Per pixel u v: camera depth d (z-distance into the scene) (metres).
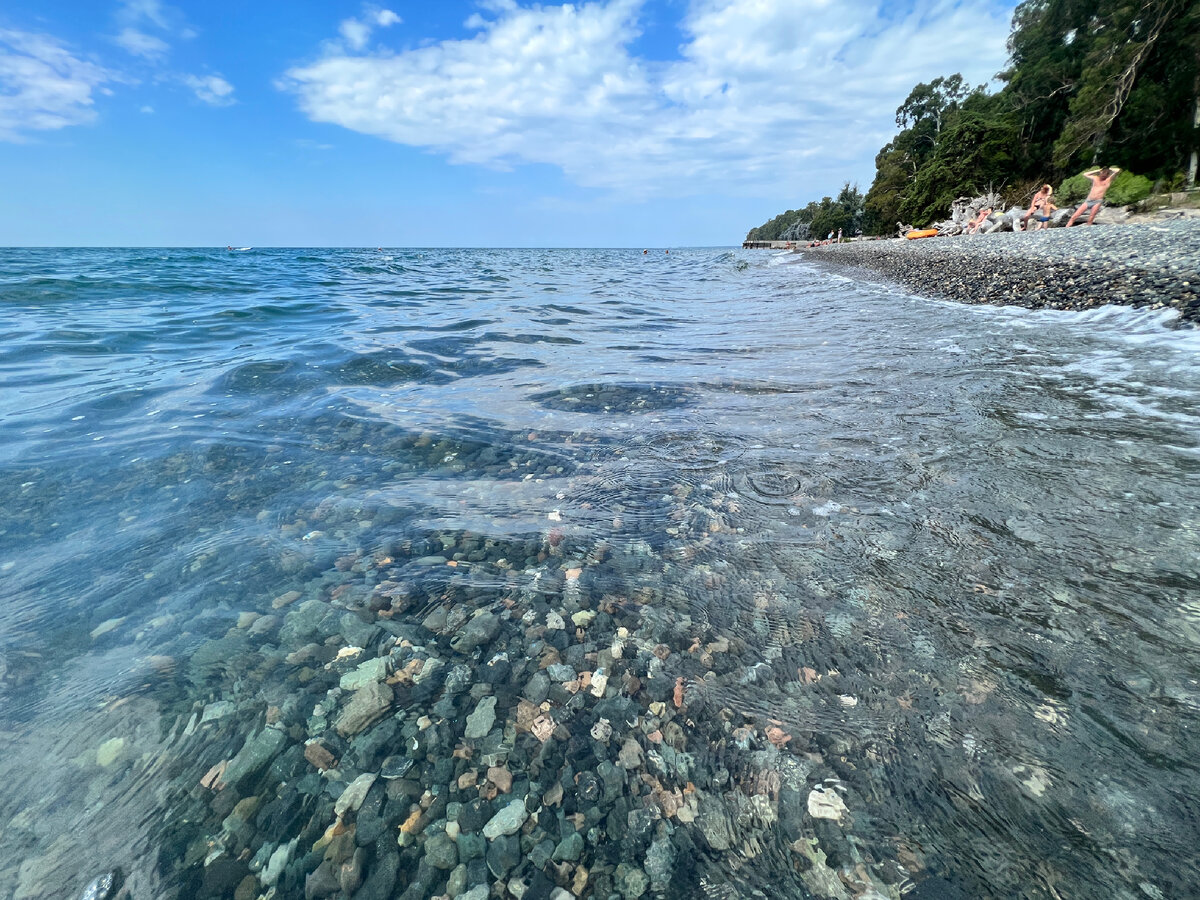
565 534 2.99
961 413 4.50
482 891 1.41
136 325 8.57
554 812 1.59
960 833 1.47
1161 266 9.02
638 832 1.54
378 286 17.16
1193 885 1.30
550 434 4.43
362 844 1.50
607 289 17.66
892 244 28.67
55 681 1.94
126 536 2.89
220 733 1.78
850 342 7.63
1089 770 1.59
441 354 7.14
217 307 10.94
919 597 2.37
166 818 1.53
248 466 3.77
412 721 1.86
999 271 12.02
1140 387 4.91
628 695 1.97
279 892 1.38
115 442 4.08
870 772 1.65
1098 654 1.99
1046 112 31.12
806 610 2.34
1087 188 24.12
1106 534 2.72
